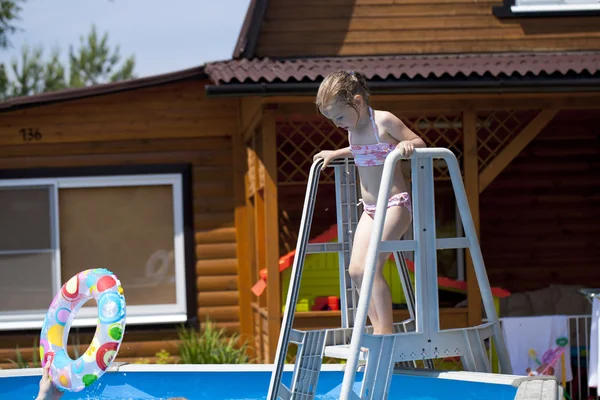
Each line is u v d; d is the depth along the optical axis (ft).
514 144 39.14
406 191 22.50
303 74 36.58
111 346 24.52
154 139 46.75
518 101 39.09
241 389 28.66
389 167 20.76
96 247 46.52
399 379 24.72
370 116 22.27
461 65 38.52
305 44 46.70
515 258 53.62
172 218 46.80
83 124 46.42
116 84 44.16
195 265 46.96
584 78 36.99
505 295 39.37
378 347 20.71
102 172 46.39
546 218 53.72
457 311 38.78
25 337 45.96
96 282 25.36
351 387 19.61
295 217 50.11
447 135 48.19
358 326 19.94
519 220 53.72
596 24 48.11
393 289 39.04
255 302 45.83
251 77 36.24
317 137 49.24
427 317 21.72
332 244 24.12
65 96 44.09
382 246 21.02
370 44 47.11
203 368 29.12
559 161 53.67
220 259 47.01
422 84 36.52
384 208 20.49
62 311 25.61
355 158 22.65
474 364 22.62
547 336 33.32
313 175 22.65
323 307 39.78
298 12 46.75
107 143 46.57
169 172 46.70
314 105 38.60
